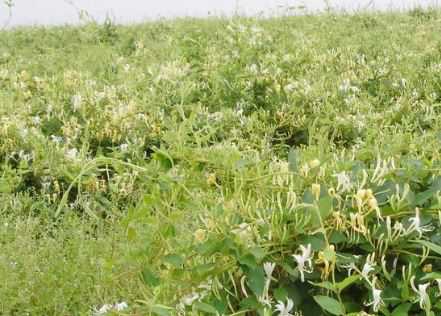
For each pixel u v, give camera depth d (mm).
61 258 4094
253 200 2496
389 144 3520
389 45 10594
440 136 3299
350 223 2332
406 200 2408
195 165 2676
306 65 9102
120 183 5355
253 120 6379
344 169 2600
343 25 13805
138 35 13945
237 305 2438
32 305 3799
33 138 6129
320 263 2311
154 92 7270
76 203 5156
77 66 10320
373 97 7699
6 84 8719
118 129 6570
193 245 2516
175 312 2432
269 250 2359
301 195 2547
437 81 7809
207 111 6711
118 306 3262
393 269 2336
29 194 5602
